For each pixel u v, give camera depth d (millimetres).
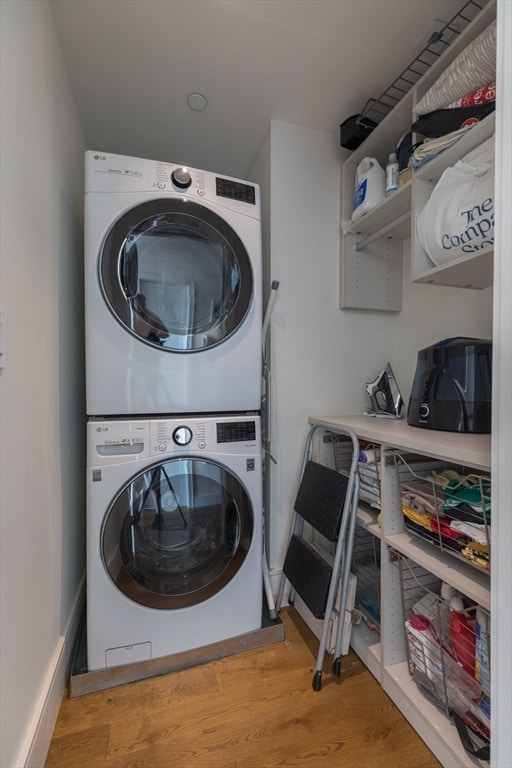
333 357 1822
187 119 1685
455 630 1002
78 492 1525
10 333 812
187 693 1153
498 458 652
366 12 1194
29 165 950
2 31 782
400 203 1441
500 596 646
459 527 918
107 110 1616
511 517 626
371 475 1282
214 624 1290
